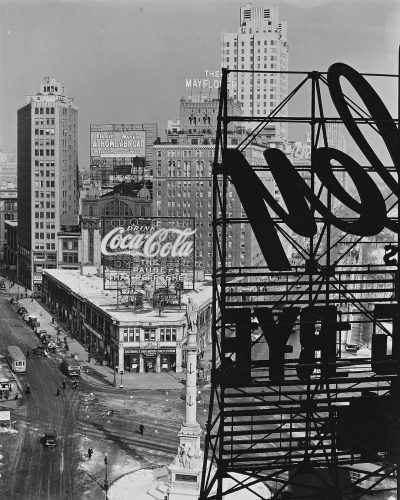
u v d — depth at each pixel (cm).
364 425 5666
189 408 10369
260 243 5628
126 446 12038
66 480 10631
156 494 10069
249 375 5631
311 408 5647
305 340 5712
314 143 6178
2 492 10156
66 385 15800
